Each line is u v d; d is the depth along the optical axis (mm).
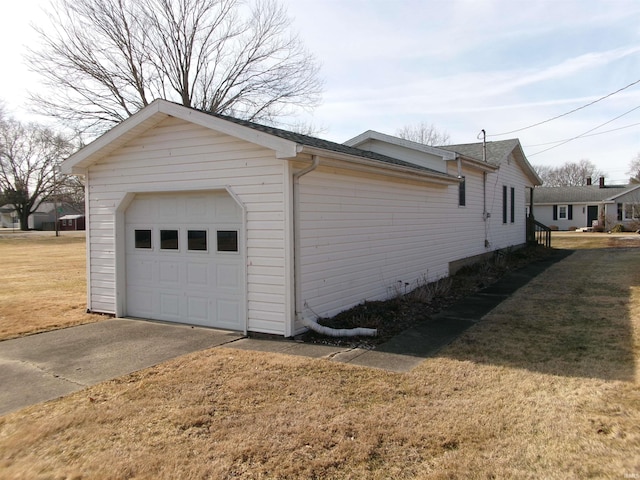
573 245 23328
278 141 5949
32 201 54031
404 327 6891
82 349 6027
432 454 3152
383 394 4219
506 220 18234
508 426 3516
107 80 19500
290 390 4359
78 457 3232
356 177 7906
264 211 6461
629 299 8492
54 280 13672
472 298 9258
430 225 11211
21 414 3986
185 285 7523
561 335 6168
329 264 7160
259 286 6555
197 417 3797
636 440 3242
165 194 7652
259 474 2961
